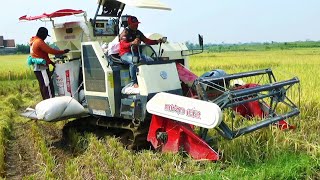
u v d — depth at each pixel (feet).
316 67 72.54
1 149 25.57
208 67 90.53
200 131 21.98
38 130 31.48
